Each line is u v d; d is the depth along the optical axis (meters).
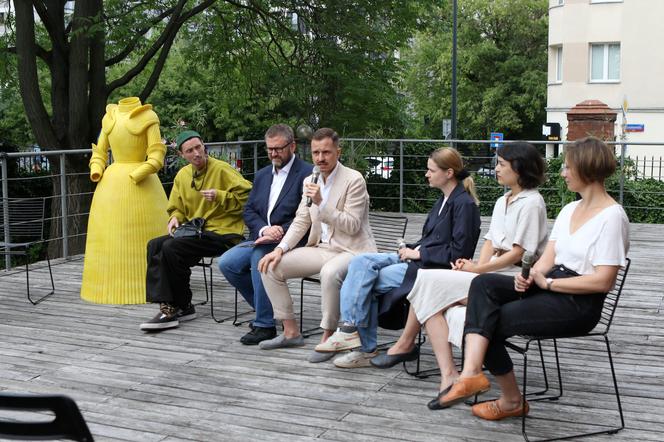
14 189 13.67
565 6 27.12
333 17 13.52
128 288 6.53
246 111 24.30
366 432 3.80
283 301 5.13
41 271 7.88
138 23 12.43
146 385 4.52
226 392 4.38
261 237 5.23
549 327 3.62
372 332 4.75
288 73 14.10
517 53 35.19
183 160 11.20
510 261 4.18
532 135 37.69
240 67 15.30
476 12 35.12
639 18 25.98
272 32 14.98
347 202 4.96
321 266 5.04
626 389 4.39
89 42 12.09
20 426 2.27
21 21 11.93
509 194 4.36
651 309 6.21
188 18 13.30
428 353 5.00
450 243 4.43
